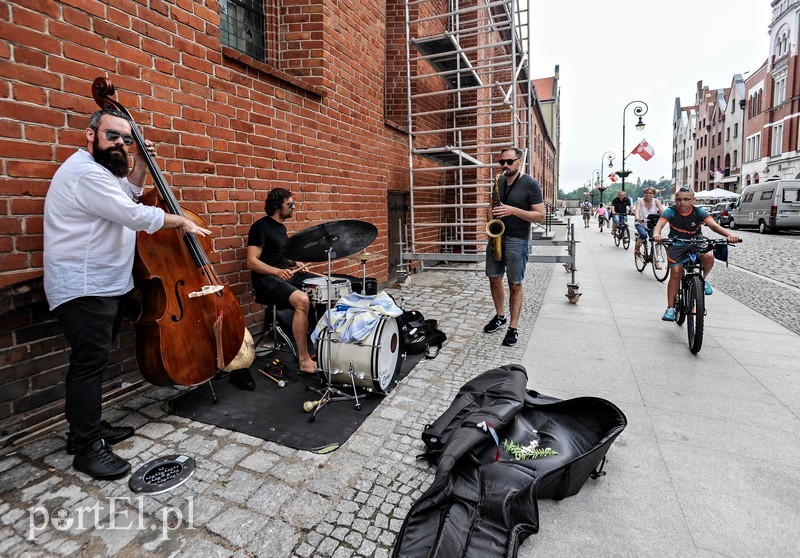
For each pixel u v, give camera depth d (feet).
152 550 6.21
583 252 41.24
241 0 15.34
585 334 16.12
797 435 9.29
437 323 16.55
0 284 8.00
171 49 10.96
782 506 7.20
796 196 58.95
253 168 13.83
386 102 27.71
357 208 20.43
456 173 33.17
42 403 8.85
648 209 29.53
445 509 6.52
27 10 8.13
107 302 7.93
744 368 12.90
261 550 6.26
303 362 11.93
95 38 9.27
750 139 139.54
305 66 16.94
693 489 7.63
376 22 21.47
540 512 7.10
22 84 8.13
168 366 8.66
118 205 7.44
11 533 6.45
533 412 9.14
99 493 7.32
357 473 7.95
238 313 10.53
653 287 24.80
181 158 11.40
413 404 10.52
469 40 32.27
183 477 7.70
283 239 13.20
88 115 9.23
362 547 6.35
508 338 14.88
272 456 8.39
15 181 8.11
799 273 28.96
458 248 33.73
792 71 113.19
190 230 8.38
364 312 10.68
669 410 10.39
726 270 30.89
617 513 7.07
